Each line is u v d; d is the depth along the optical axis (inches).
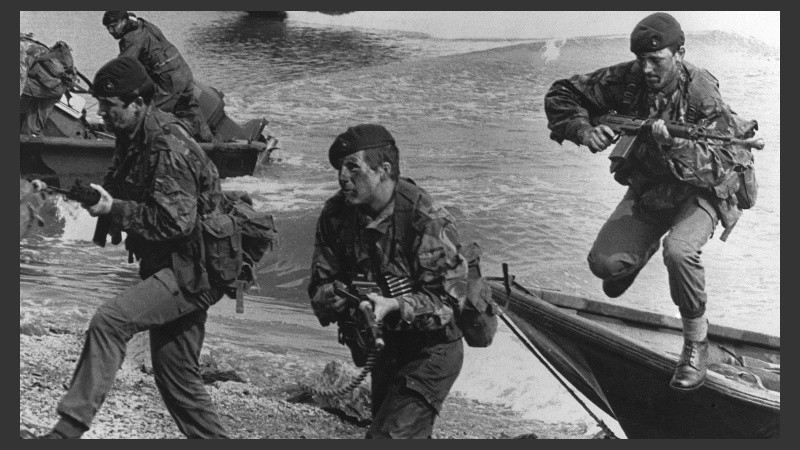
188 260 439.5
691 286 490.6
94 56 573.0
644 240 512.7
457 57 572.4
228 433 466.9
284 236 549.3
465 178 555.5
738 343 530.9
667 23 486.9
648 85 489.7
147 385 500.1
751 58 548.7
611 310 526.9
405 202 410.6
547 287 536.1
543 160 554.9
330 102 574.2
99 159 555.2
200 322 449.4
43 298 526.9
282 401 502.3
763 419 504.4
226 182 565.0
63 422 430.6
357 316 402.0
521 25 569.9
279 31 580.1
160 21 580.7
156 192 431.2
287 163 567.5
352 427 497.0
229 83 577.0
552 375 511.2
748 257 534.9
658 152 495.5
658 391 500.4
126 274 538.9
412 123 569.0
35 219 439.5
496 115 564.4
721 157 488.4
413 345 413.7
